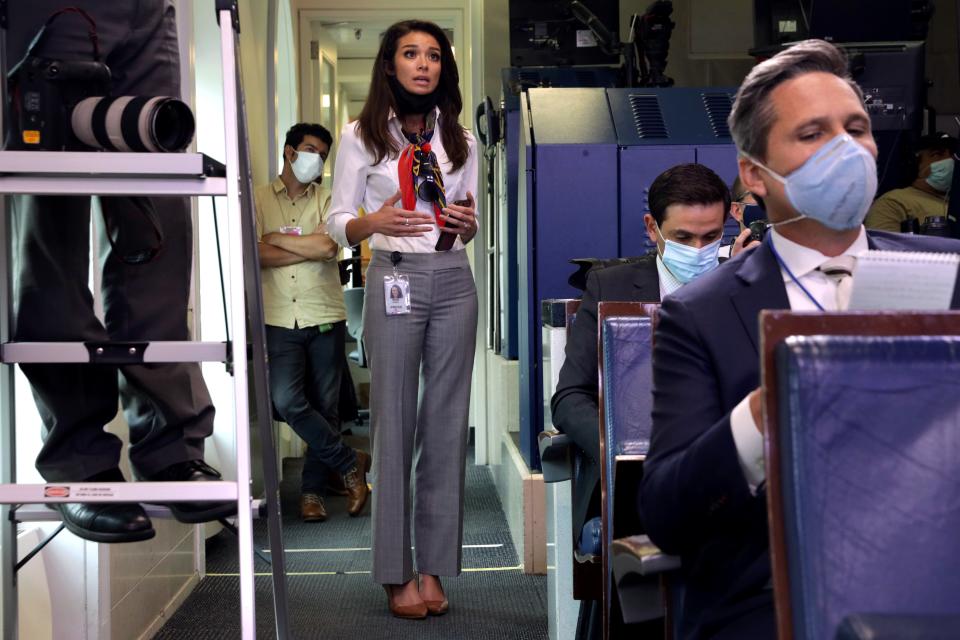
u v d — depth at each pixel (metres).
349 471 5.02
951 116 5.50
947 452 1.01
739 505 1.23
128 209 2.06
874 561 0.99
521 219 4.08
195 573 3.77
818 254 1.42
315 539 4.53
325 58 7.64
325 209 5.04
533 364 3.96
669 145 3.95
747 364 1.37
